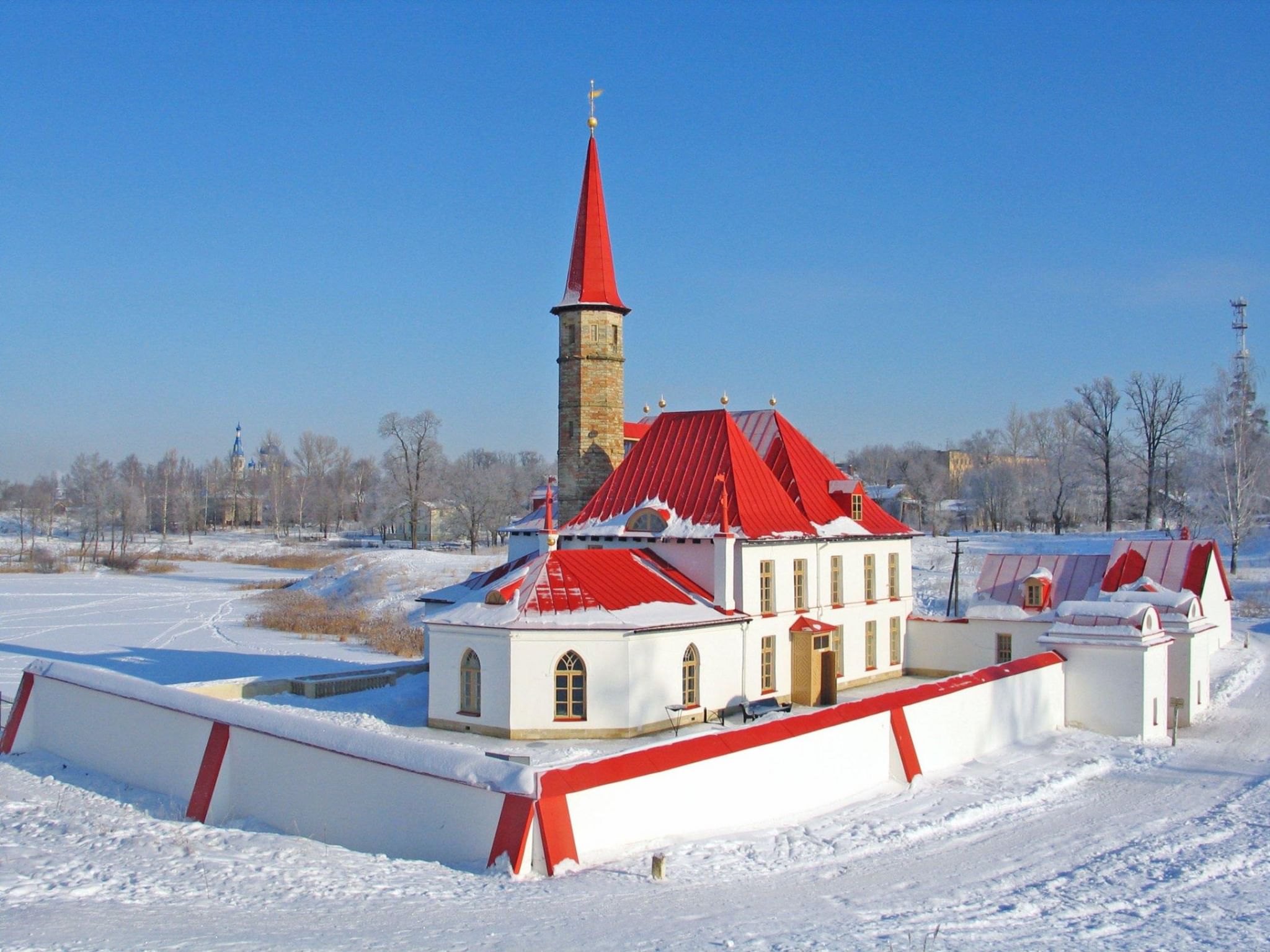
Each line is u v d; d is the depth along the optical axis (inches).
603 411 1820.9
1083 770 1127.6
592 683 1311.5
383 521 4916.3
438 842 776.3
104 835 861.8
